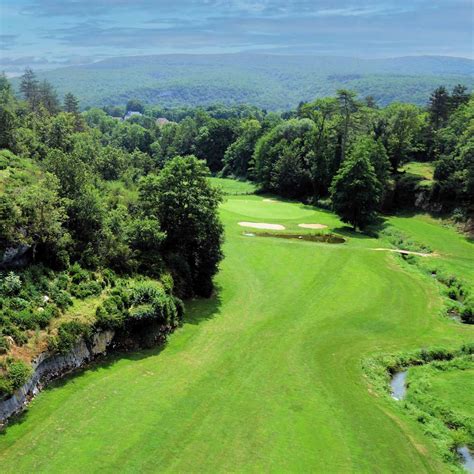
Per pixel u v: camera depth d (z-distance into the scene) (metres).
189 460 24.69
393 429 28.41
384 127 97.56
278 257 58.56
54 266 37.62
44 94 139.75
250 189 122.12
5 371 26.80
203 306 44.25
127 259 41.19
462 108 103.00
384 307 46.16
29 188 39.34
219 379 32.38
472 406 31.61
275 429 27.61
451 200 81.75
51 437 25.28
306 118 125.94
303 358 36.09
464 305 48.19
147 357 34.28
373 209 76.88
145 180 47.56
